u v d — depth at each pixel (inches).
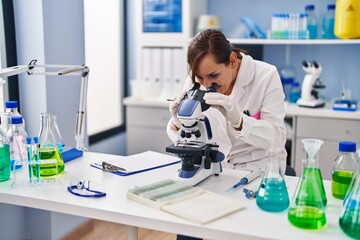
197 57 63.6
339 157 55.6
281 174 51.3
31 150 61.4
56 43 97.8
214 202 51.9
